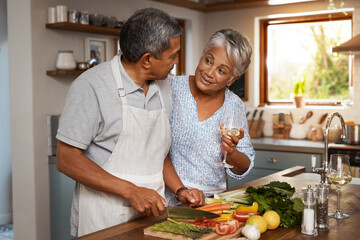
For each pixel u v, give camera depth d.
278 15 4.71
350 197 2.13
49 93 3.59
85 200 1.72
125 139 1.64
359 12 4.31
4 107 4.93
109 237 1.49
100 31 3.71
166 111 1.82
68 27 3.49
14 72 3.55
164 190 1.96
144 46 1.52
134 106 1.66
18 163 3.61
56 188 3.59
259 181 2.44
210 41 1.93
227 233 1.50
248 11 4.85
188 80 2.12
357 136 4.02
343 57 4.63
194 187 2.09
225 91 2.14
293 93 4.91
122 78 1.63
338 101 4.64
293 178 2.53
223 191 2.18
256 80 4.91
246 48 1.90
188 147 2.07
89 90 1.59
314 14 4.64
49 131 3.60
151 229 1.53
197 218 1.62
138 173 1.70
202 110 2.07
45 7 3.51
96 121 1.61
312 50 4.79
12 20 3.52
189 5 4.64
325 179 2.29
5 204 4.98
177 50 1.59
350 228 1.64
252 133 4.74
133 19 1.55
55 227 3.62
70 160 1.59
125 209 1.69
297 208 1.63
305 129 4.60
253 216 1.56
